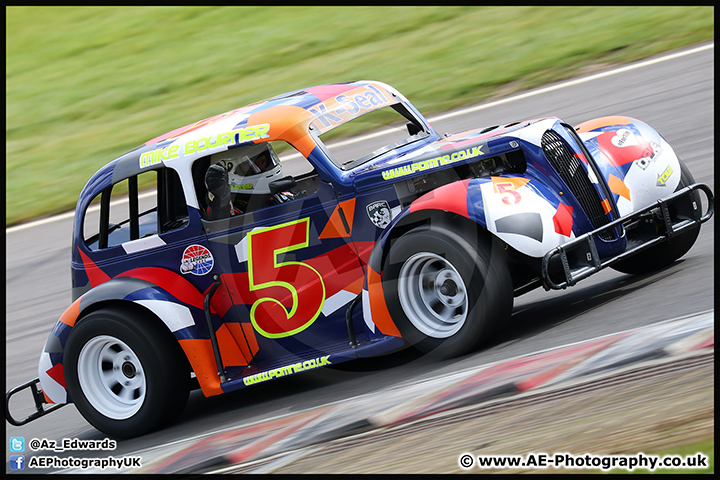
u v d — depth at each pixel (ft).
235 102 128.67
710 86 93.04
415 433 36.86
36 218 109.29
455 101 112.37
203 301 47.67
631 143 49.11
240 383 46.32
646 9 133.08
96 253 50.55
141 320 47.24
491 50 130.41
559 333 43.86
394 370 45.75
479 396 38.32
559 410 34.94
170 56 163.94
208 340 47.26
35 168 125.70
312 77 133.59
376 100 51.34
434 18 153.79
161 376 47.06
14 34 201.05
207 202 47.42
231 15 182.09
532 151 44.21
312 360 45.19
